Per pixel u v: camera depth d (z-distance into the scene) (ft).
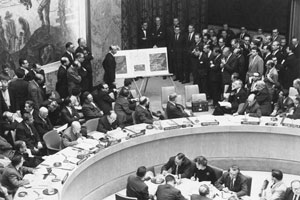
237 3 73.97
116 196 33.47
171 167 38.65
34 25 52.13
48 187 32.42
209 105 56.44
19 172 34.81
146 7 67.05
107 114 44.37
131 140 41.16
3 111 43.62
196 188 35.24
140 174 34.42
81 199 37.52
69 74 51.06
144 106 45.42
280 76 57.77
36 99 46.47
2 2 47.80
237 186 36.47
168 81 65.00
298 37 64.75
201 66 57.21
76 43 58.49
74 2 57.41
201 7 70.69
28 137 40.57
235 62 55.11
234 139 44.57
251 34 73.61
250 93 50.44
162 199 32.89
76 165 36.01
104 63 56.18
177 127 43.34
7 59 49.26
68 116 45.55
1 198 31.22
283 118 44.75
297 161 43.98
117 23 64.03
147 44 65.05
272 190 35.17
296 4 64.08
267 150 44.50
